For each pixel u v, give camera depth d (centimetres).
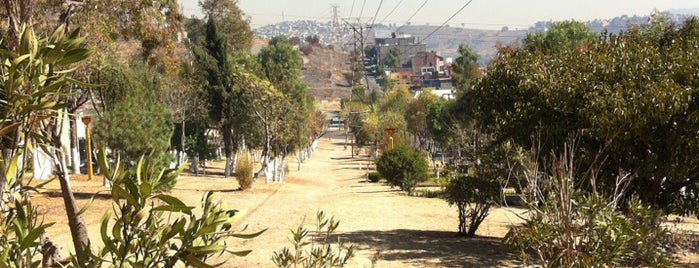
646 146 1491
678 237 1097
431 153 7612
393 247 1561
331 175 6088
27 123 310
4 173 301
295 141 5138
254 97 3950
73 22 1549
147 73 3897
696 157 1411
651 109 1353
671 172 1430
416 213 2353
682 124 1403
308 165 7819
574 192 801
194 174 5069
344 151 11762
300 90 5400
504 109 1716
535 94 1584
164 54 2344
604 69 1501
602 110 1410
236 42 7019
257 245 1499
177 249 297
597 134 1421
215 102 4659
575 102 1488
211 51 4678
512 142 1625
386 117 7425
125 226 283
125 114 2478
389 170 3478
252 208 2441
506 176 1602
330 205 2597
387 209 2458
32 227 319
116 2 1861
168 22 2259
